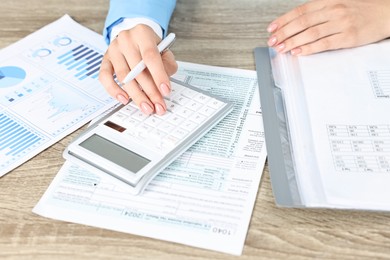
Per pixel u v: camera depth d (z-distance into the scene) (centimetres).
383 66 66
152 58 61
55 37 76
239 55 71
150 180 52
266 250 46
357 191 49
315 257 45
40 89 67
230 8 80
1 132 60
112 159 53
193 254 46
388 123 57
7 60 72
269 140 57
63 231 48
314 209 49
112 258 45
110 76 63
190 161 55
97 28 78
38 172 55
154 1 71
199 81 67
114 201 51
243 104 63
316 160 53
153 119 58
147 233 48
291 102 61
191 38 74
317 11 72
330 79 64
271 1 82
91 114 63
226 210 50
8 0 83
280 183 51
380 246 46
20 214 50
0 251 46
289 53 70
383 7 73
